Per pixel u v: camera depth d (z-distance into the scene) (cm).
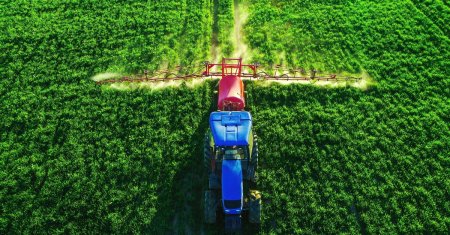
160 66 2405
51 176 1914
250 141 1861
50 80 2311
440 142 2066
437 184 1920
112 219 1770
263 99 2239
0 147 2012
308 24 2634
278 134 2078
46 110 2173
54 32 2566
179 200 1844
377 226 1778
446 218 1809
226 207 1664
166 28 2591
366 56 2466
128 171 1930
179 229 1761
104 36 2553
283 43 2536
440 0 2806
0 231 1744
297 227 1770
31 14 2670
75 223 1770
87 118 2141
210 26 2636
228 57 2461
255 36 2559
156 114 2158
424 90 2298
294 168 1959
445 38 2559
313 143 2052
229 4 2762
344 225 1783
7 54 2442
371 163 1983
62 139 2052
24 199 1839
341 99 2250
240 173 1688
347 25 2623
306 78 2298
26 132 2078
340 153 2009
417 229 1772
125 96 2241
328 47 2517
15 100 2206
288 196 1861
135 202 1834
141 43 2514
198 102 2212
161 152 2002
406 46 2514
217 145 1756
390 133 2095
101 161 1967
